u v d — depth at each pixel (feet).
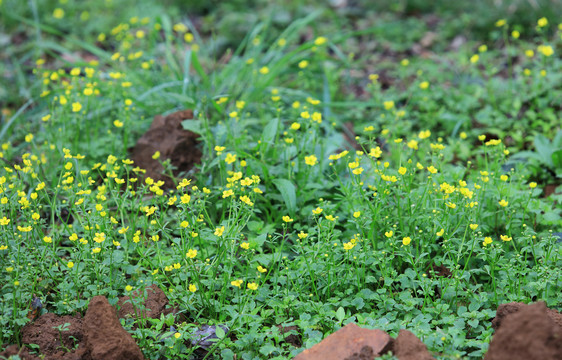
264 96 19.01
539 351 8.23
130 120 16.40
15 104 20.62
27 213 11.94
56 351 10.17
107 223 12.00
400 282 11.76
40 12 27.22
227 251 11.66
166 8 27.91
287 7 27.89
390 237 11.66
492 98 18.89
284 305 10.69
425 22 26.61
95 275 11.51
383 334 9.25
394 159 16.19
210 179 14.53
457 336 9.99
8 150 15.97
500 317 9.95
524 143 17.51
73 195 12.53
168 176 15.29
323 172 14.84
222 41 24.84
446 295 11.01
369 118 19.45
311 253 11.59
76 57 21.18
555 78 18.31
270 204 13.82
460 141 17.21
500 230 13.24
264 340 10.48
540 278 10.89
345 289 11.47
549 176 15.43
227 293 11.46
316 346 9.47
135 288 11.23
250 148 15.20
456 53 22.94
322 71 20.26
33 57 23.95
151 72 19.65
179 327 10.33
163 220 12.64
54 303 11.00
